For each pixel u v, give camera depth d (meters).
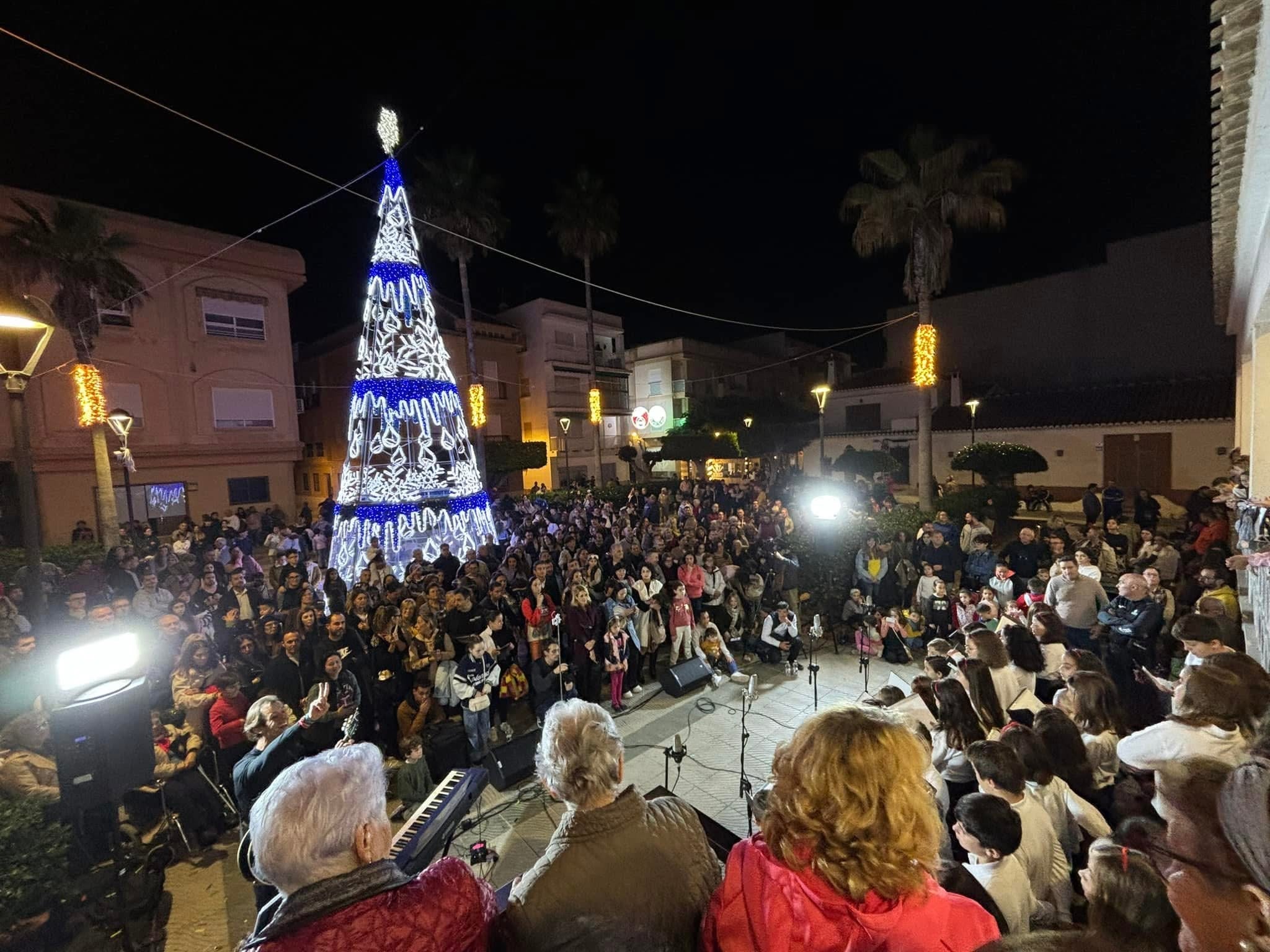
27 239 13.41
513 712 7.55
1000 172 14.70
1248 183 5.49
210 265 20.92
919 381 15.88
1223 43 3.88
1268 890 0.98
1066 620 6.89
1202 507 11.37
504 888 2.42
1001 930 2.25
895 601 9.62
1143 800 3.15
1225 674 2.85
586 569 10.06
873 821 1.28
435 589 8.11
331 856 1.45
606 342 35.97
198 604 9.03
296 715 5.96
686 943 1.58
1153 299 25.47
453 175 22.94
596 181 26.53
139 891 3.74
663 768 5.95
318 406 29.52
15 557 12.69
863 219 15.98
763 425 35.75
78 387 14.34
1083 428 22.00
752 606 9.45
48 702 4.02
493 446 26.31
